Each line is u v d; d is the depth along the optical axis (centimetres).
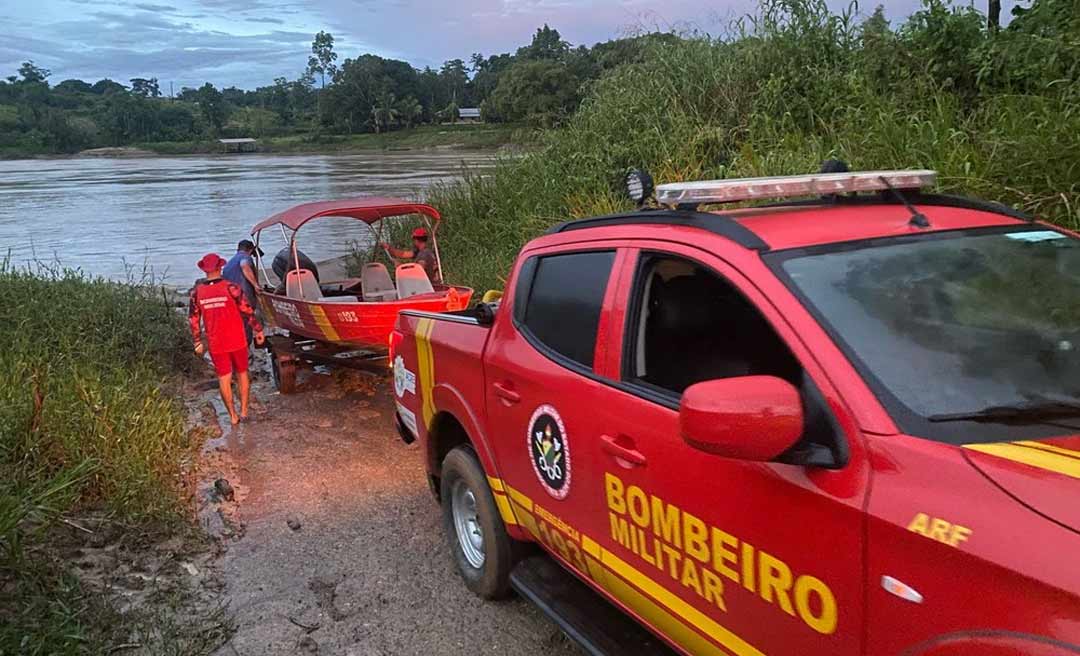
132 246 2386
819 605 216
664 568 281
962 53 997
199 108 17988
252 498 621
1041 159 661
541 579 399
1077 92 768
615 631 344
